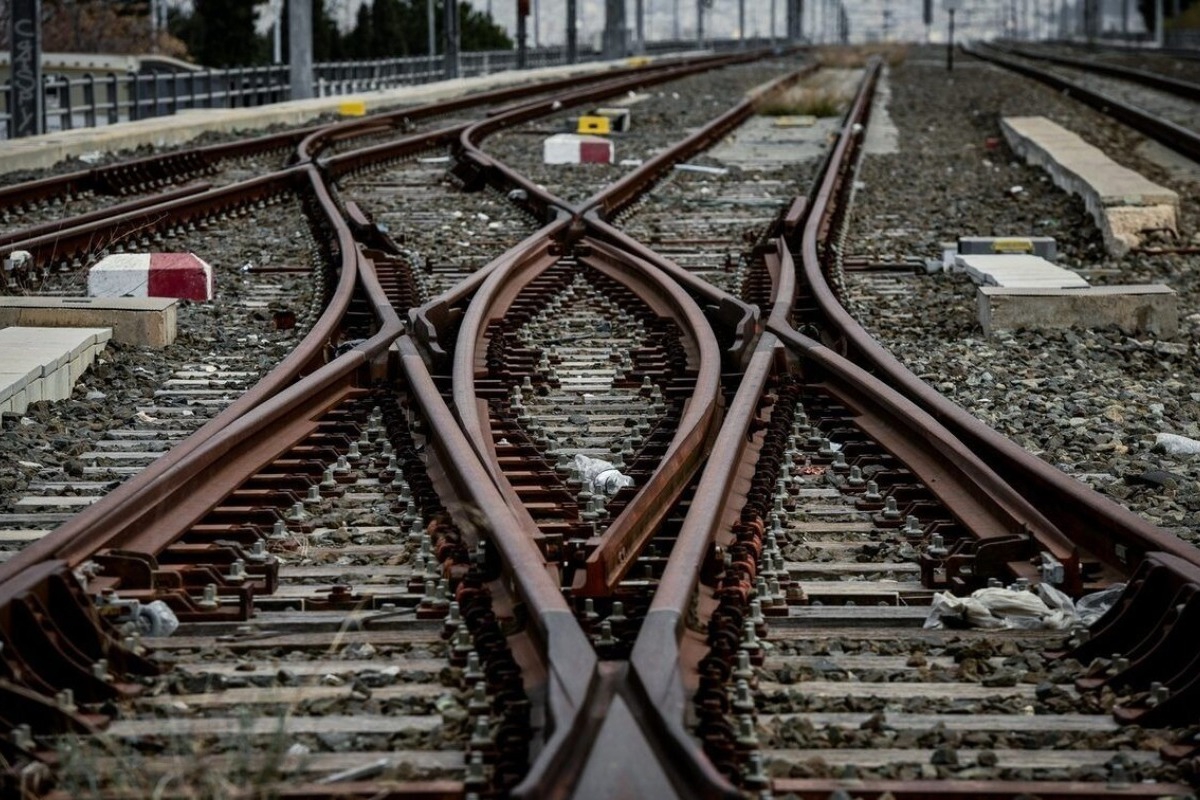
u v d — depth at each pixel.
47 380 20.81
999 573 14.09
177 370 23.09
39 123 56.94
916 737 10.76
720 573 13.31
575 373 22.77
